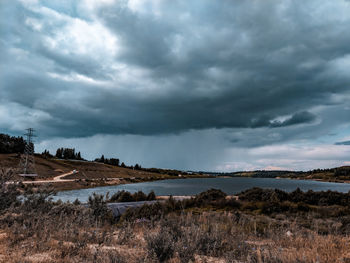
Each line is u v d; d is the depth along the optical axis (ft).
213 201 76.07
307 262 15.75
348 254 18.78
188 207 69.92
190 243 18.39
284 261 15.84
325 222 44.60
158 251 16.33
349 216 50.70
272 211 60.08
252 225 36.88
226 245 21.26
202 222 33.71
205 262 15.90
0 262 13.97
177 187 272.51
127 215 44.50
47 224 23.89
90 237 21.58
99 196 42.39
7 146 497.87
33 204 31.48
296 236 27.12
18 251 15.94
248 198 85.10
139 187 270.67
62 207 34.32
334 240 23.53
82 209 36.35
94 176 424.87
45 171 373.20
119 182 367.66
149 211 46.32
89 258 15.33
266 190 87.20
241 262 16.34
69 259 14.88
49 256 15.49
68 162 532.73
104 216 40.09
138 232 28.02
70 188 225.15
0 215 26.66
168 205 59.31
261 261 15.99
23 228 21.70
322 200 75.56
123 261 14.48
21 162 345.10
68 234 21.79
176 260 15.97
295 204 66.69
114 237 23.84
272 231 30.78
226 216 43.47
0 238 19.26
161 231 19.69
